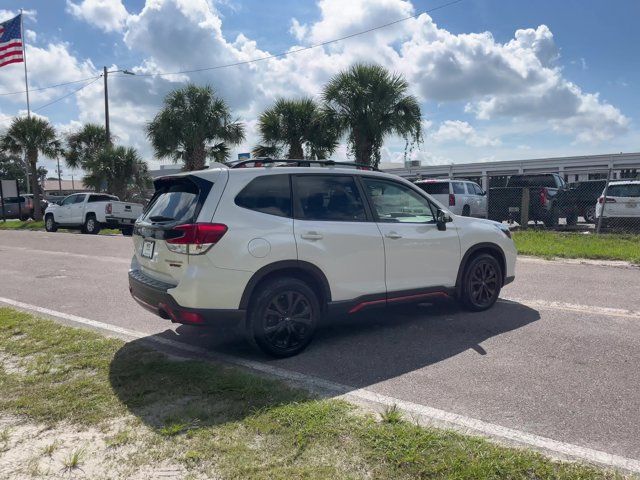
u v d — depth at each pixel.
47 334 5.50
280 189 4.82
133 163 29.97
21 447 3.15
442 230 5.84
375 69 19.17
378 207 5.41
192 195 4.61
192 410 3.54
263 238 4.55
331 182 5.15
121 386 4.01
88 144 33.69
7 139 30.73
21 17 27.97
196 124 22.50
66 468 2.90
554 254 11.58
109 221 20.80
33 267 11.31
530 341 5.19
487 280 6.41
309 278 4.92
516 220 17.75
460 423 3.39
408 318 6.15
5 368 4.50
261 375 4.32
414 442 3.05
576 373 4.29
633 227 15.18
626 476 2.75
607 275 9.19
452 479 2.69
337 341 5.28
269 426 3.28
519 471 2.77
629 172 31.47
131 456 3.00
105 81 31.31
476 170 36.09
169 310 4.51
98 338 5.36
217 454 2.99
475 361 4.62
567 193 17.91
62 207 22.69
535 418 3.47
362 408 3.61
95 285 8.87
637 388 3.97
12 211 35.88
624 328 5.63
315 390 3.98
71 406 3.66
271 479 2.73
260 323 4.59
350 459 2.90
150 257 4.89
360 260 5.12
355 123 19.34
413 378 4.23
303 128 21.31
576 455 2.98
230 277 4.41
